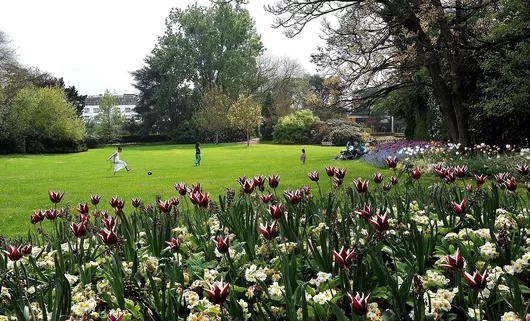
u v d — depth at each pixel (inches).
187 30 2573.8
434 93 782.5
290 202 149.4
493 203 138.9
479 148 593.6
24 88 1920.5
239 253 117.1
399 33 545.3
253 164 955.3
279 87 2667.3
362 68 572.1
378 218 98.7
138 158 1331.2
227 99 2352.4
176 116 2755.9
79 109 2773.1
